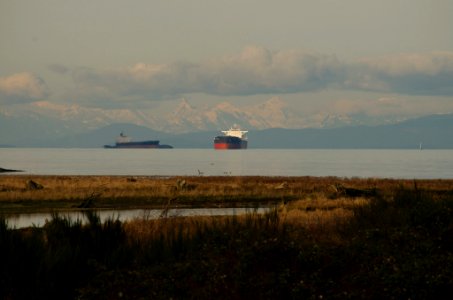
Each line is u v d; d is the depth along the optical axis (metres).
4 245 31.92
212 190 115.62
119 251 34.66
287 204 86.31
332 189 108.94
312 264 30.66
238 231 36.59
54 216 40.50
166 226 46.75
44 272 30.80
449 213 39.16
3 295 29.86
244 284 28.12
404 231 35.72
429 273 28.06
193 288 28.77
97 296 28.73
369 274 28.62
